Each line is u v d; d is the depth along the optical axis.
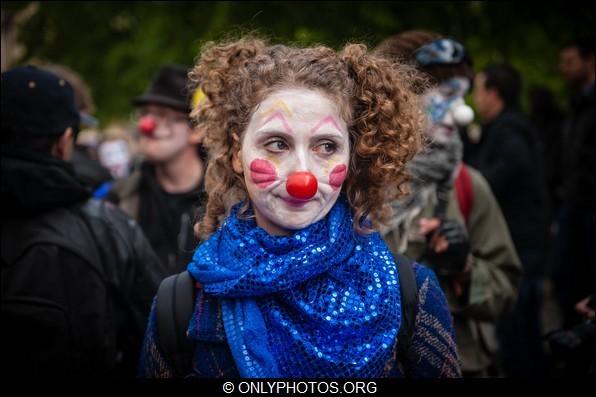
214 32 5.10
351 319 1.69
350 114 1.83
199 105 2.01
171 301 1.82
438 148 2.82
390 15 5.14
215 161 1.99
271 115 1.75
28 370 2.30
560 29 5.62
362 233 1.85
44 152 2.47
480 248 2.97
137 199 3.58
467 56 2.87
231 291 1.71
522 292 4.94
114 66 5.98
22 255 2.34
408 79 2.08
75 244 2.41
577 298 4.65
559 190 6.61
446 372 1.81
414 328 1.79
